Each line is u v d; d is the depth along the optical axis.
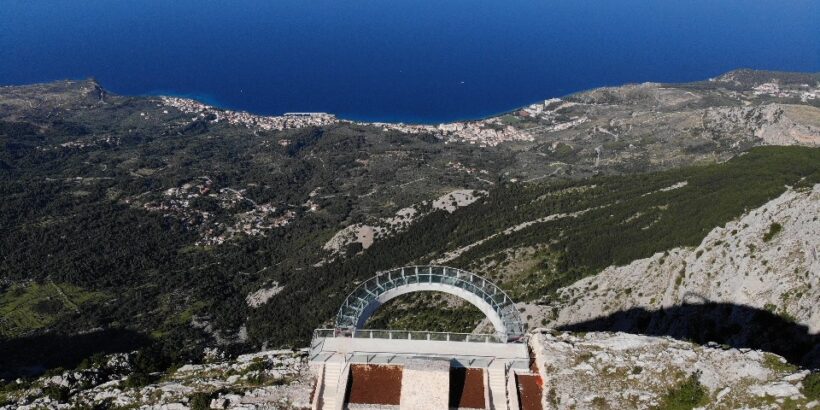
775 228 81.69
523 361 55.25
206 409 57.06
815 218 75.81
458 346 56.94
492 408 51.31
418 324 116.31
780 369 49.19
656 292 97.00
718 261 86.94
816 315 65.88
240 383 62.09
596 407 50.34
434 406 47.22
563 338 59.81
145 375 69.25
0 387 78.62
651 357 54.78
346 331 59.75
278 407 56.12
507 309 63.25
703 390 49.94
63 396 68.00
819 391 44.66
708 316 79.94
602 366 54.78
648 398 50.62
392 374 52.19
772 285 73.69
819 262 70.06
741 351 52.75
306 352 69.31
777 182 126.12
